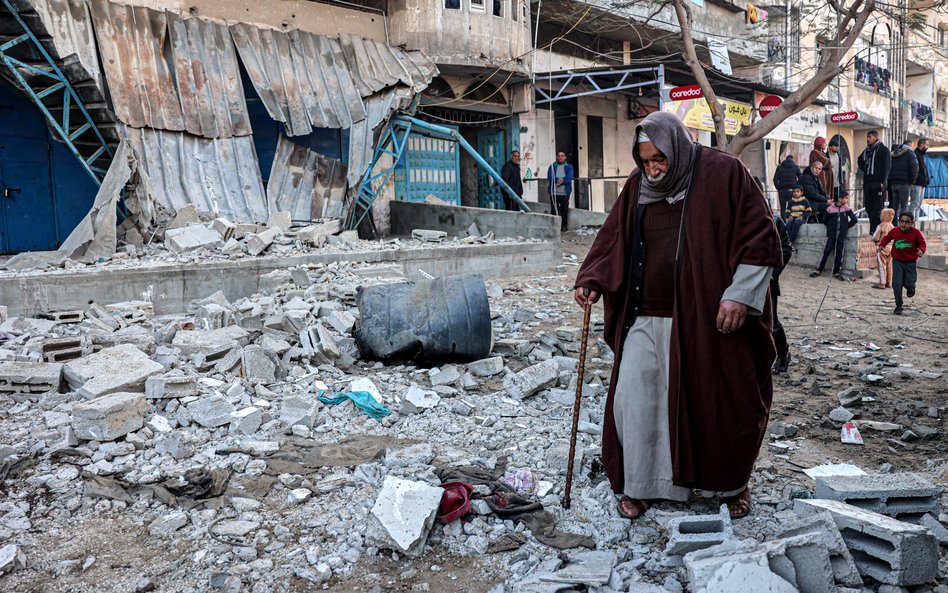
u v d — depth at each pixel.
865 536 3.14
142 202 11.39
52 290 8.48
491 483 4.08
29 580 3.27
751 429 3.45
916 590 3.00
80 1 11.80
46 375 5.60
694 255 3.41
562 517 3.79
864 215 18.52
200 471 4.34
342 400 5.66
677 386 3.46
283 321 7.13
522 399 5.90
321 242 12.11
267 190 13.49
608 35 21.98
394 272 10.85
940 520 3.68
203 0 13.75
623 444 3.68
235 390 5.61
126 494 4.07
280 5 14.84
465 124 19.02
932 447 5.00
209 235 11.08
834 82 29.50
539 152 20.33
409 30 16.44
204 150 12.65
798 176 16.06
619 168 23.59
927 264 17.09
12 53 11.08
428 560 3.43
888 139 34.34
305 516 3.85
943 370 7.29
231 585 3.19
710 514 3.72
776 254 3.36
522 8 18.06
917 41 36.28
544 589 3.01
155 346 6.57
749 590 2.70
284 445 4.85
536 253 13.47
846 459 4.78
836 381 6.80
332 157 15.30
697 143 3.60
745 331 3.44
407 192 17.70
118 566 3.38
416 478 4.22
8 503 3.96
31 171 12.76
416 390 5.74
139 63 12.28
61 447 4.66
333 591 3.18
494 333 7.98
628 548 3.46
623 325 3.68
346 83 14.69
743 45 24.78
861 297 12.39
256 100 14.51
